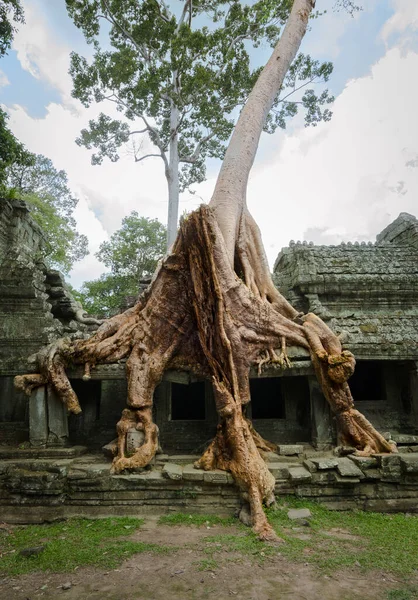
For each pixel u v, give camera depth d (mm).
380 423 12266
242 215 13352
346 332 11281
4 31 15203
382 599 4746
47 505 8180
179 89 23469
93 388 12523
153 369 9766
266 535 6590
